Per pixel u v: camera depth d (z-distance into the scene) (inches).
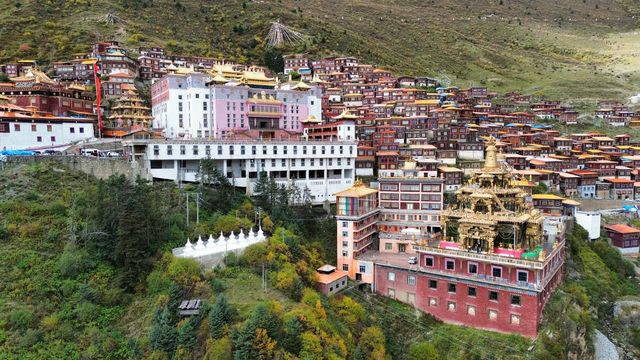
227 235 3228.3
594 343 3270.2
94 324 2460.6
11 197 3083.2
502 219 3014.3
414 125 6117.1
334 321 2765.7
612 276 3998.5
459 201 3341.5
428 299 3255.4
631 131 7628.0
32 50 7726.4
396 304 3383.4
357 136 5659.5
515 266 2859.3
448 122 6127.0
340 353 2423.7
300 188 4397.1
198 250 2856.8
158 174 3850.9
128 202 2805.1
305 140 4603.8
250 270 2878.9
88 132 4532.5
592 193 5561.0
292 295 2709.2
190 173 3991.1
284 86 6387.8
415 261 3415.4
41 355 2257.6
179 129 5167.3
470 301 3070.9
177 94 5167.3
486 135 6363.2
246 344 2128.4
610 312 3688.5
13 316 2365.9
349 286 3425.2
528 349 2753.4
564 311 3137.3
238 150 4163.4
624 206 5231.3
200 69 7583.7
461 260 3102.9
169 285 2600.9
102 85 6446.9
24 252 2723.9
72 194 3245.6
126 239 2751.0
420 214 4028.1
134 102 5974.4
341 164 4778.5
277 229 3440.0
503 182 3272.6
